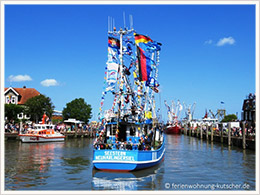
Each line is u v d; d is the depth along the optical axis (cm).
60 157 3122
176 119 10462
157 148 2759
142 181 1953
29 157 3098
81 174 2142
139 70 2539
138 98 2730
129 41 2580
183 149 4262
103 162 2169
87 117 7969
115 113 2486
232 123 6303
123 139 2486
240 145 4531
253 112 6050
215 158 3216
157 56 2891
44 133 5009
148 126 2783
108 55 2416
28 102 6512
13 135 5194
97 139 2373
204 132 7106
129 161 2117
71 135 6366
